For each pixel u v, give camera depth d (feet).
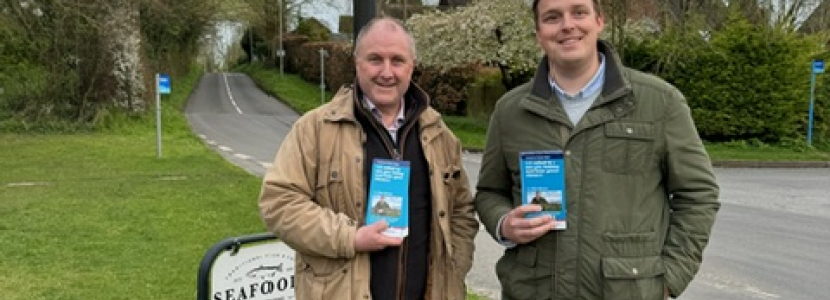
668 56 60.85
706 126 61.46
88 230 23.56
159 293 16.79
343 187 8.07
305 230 7.84
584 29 7.83
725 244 24.54
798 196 37.04
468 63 80.89
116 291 16.88
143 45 87.66
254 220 25.36
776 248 24.02
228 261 10.64
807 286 19.48
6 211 26.94
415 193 8.44
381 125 8.31
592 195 7.79
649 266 7.72
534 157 7.80
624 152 7.79
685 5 62.95
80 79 68.18
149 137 62.95
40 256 20.10
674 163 7.84
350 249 7.76
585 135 7.89
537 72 8.30
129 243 21.72
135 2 72.54
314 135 8.20
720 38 60.80
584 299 7.84
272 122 84.89
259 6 162.50
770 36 60.59
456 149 8.95
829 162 54.49
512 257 8.45
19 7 61.41
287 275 11.37
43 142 56.44
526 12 72.18
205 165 42.65
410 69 8.39
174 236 22.75
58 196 30.71
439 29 80.33
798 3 71.82
